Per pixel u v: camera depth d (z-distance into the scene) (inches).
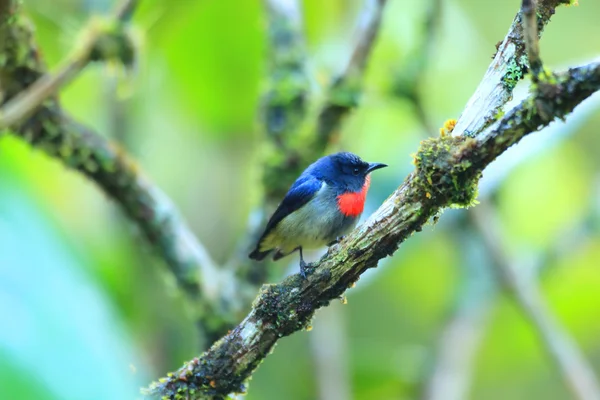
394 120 500.1
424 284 554.6
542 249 464.8
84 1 425.4
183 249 343.6
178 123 516.7
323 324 412.8
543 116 189.3
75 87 490.3
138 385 151.9
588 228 459.8
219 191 524.4
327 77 389.7
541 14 202.7
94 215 461.4
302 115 365.7
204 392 243.9
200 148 524.1
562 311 529.3
